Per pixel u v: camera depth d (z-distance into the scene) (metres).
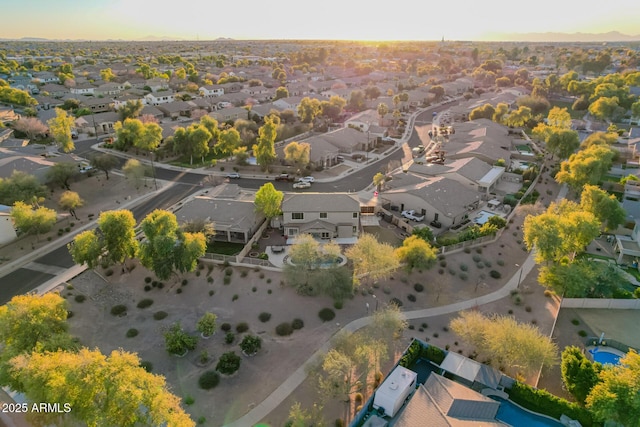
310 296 50.28
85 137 118.12
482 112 131.50
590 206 63.59
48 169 78.88
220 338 44.78
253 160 99.25
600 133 103.31
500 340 38.44
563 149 94.50
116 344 43.81
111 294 51.03
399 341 44.06
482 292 52.91
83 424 31.55
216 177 88.31
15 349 36.50
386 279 53.66
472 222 69.25
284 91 168.50
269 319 47.34
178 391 38.19
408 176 80.62
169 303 50.09
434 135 122.69
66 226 67.06
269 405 36.81
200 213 64.19
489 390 37.72
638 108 129.00
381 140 115.00
